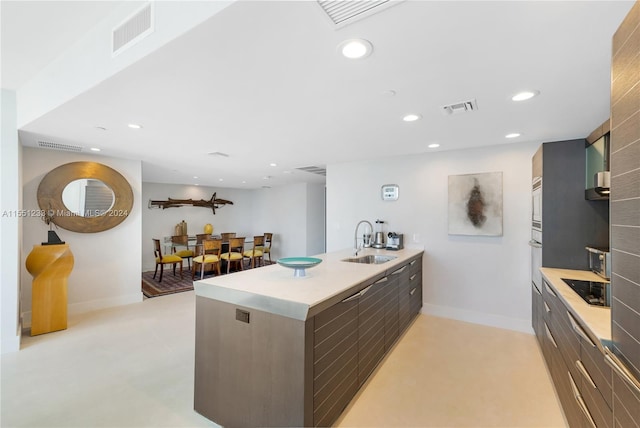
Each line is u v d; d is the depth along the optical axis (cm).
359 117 248
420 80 179
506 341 311
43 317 329
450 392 224
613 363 106
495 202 350
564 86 187
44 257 327
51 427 186
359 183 451
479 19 122
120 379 240
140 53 154
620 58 105
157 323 363
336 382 186
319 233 809
